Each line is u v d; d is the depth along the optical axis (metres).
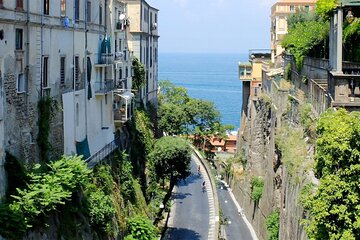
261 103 69.44
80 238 33.16
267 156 60.56
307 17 64.75
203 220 60.38
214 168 94.19
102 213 36.72
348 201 24.30
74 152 40.47
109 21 52.28
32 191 28.88
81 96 42.25
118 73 54.78
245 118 91.38
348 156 24.41
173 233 56.19
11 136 30.42
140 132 60.59
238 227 67.44
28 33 32.50
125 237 42.22
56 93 37.06
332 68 35.84
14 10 30.73
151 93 77.44
